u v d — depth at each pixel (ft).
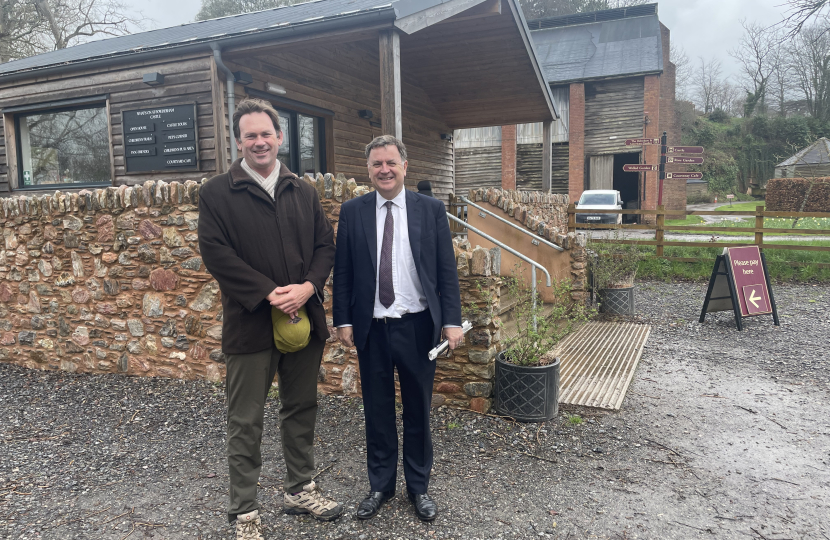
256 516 8.00
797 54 126.62
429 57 31.81
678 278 33.22
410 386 8.72
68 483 10.18
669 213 34.24
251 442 8.01
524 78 34.55
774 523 8.51
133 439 12.21
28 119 29.12
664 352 18.66
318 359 8.70
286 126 28.19
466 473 10.22
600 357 17.65
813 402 13.82
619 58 70.69
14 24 64.39
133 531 8.54
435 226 8.67
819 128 127.65
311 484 8.97
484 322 12.85
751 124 132.57
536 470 10.33
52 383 16.43
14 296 18.31
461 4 21.77
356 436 11.97
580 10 125.59
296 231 8.29
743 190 127.13
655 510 8.91
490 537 8.18
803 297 27.66
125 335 16.66
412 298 8.57
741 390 14.79
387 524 8.59
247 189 7.93
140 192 15.80
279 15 28.89
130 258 16.26
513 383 12.53
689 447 11.32
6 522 8.82
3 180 29.45
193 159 23.90
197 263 15.38
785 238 45.09
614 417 12.91
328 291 14.26
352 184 13.52
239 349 7.87
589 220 56.65
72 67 25.39
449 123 43.27
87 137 27.73
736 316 21.57
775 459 10.75
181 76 23.88
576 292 22.26
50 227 17.33
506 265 23.06
